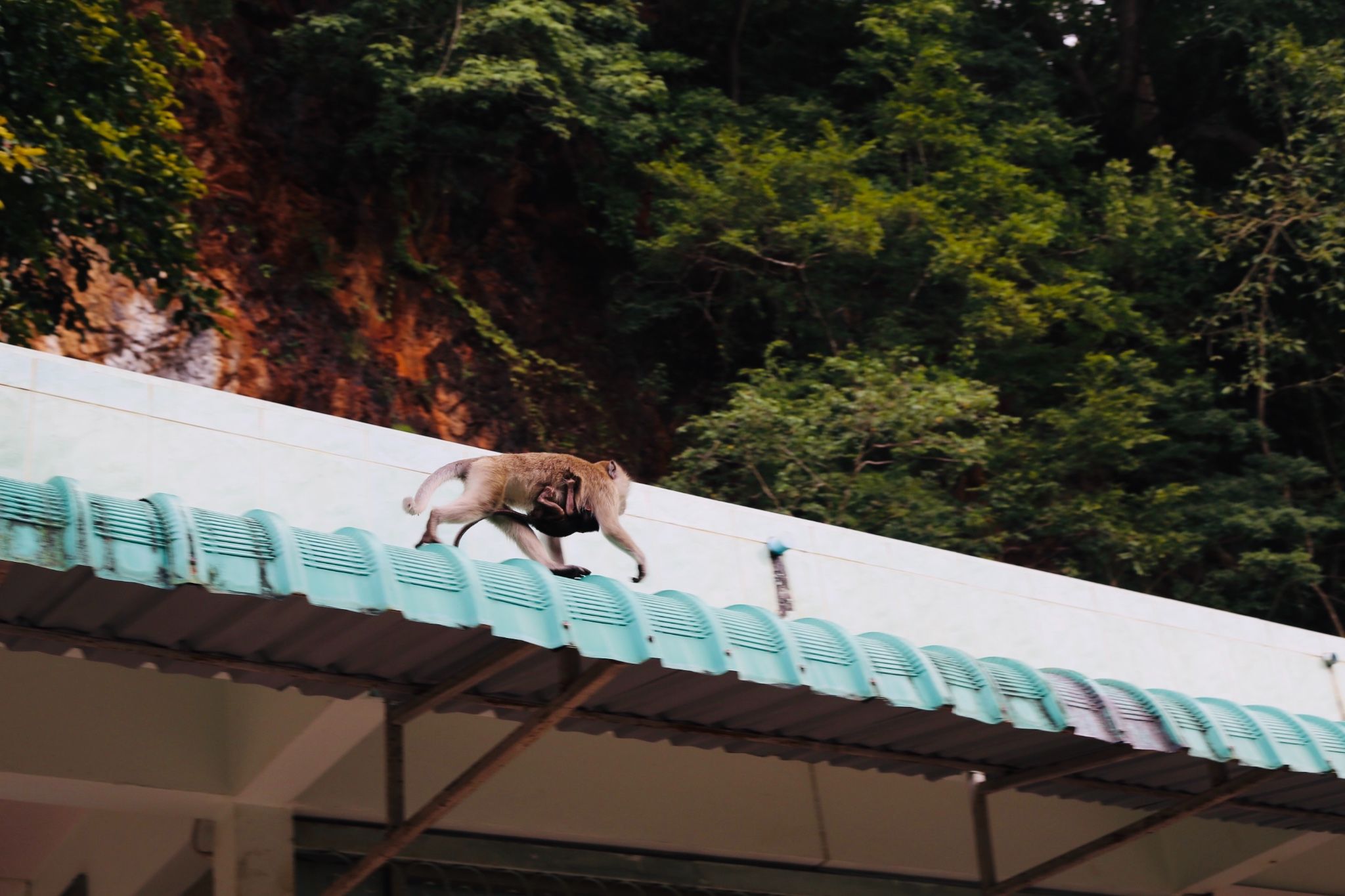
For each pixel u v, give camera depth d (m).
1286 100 23.97
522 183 24.64
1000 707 6.54
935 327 22.27
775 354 24.33
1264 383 22.58
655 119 23.97
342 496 8.00
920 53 23.31
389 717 6.32
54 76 13.10
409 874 7.85
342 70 22.86
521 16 20.84
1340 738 7.79
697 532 9.07
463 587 5.37
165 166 13.69
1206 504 22.52
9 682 6.98
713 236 22.56
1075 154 26.34
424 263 23.28
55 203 12.41
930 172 23.61
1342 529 23.00
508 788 8.16
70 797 7.16
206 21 21.66
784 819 9.24
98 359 19.00
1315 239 24.83
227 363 20.41
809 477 19.11
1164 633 11.06
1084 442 21.14
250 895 7.28
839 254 21.61
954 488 22.33
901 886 9.83
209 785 7.38
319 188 22.72
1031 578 10.53
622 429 23.80
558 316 24.22
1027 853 10.30
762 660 5.97
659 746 8.91
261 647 5.70
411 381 22.14
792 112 24.95
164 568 4.70
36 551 4.45
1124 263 24.16
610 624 5.62
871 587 9.69
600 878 8.50
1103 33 29.27
